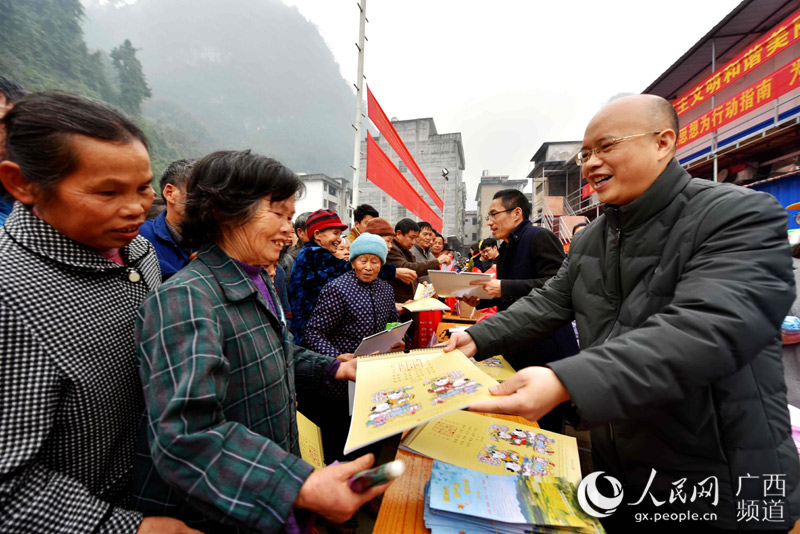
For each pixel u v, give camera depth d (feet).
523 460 3.02
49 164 1.96
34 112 1.95
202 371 1.99
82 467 2.23
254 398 2.50
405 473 3.10
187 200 2.65
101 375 2.27
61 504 1.94
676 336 2.16
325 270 7.21
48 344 2.01
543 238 6.66
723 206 2.57
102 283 2.41
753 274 2.27
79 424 2.18
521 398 2.17
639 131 2.89
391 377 3.00
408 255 11.57
